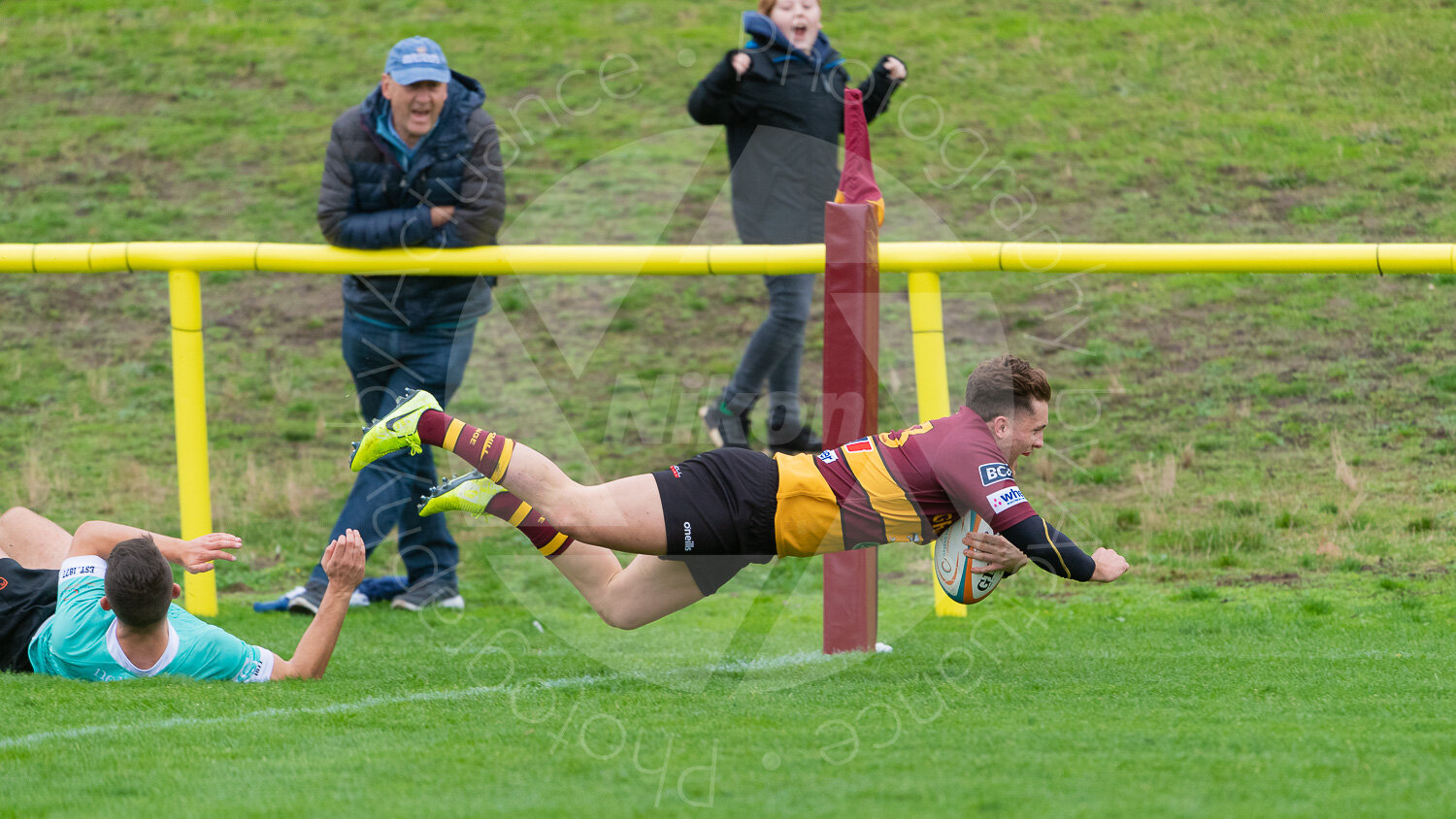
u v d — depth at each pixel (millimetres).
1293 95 42219
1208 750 9539
